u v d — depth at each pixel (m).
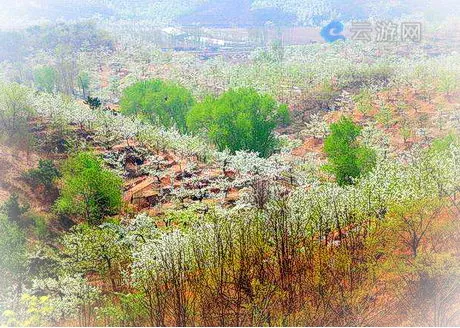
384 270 35.34
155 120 119.81
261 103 103.06
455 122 103.75
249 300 33.56
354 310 32.38
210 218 51.09
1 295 41.94
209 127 102.44
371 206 41.84
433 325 30.83
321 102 140.62
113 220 66.25
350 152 74.00
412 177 42.22
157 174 82.00
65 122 98.25
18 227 58.91
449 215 40.00
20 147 86.25
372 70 153.38
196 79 173.50
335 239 43.19
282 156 88.56
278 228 41.09
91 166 74.81
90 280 50.34
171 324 33.22
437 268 32.44
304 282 35.84
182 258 39.38
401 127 106.56
